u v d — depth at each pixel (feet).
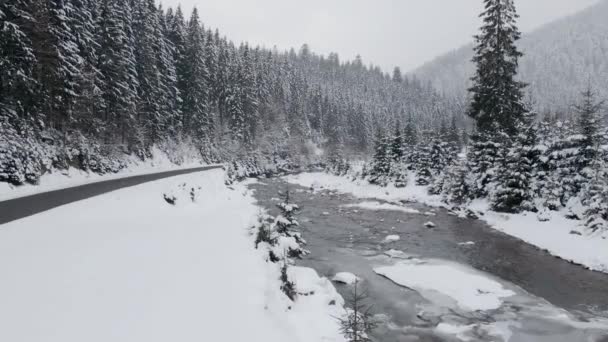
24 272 22.54
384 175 145.59
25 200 50.96
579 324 34.86
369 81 542.98
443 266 51.62
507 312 37.50
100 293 20.93
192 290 24.17
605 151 62.49
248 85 219.00
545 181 73.41
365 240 67.46
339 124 313.12
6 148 63.41
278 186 159.33
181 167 138.72
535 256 55.67
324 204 110.83
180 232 41.83
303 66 499.92
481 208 86.43
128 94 110.93
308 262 54.08
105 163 99.50
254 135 225.35
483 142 93.40
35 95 75.72
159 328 18.43
